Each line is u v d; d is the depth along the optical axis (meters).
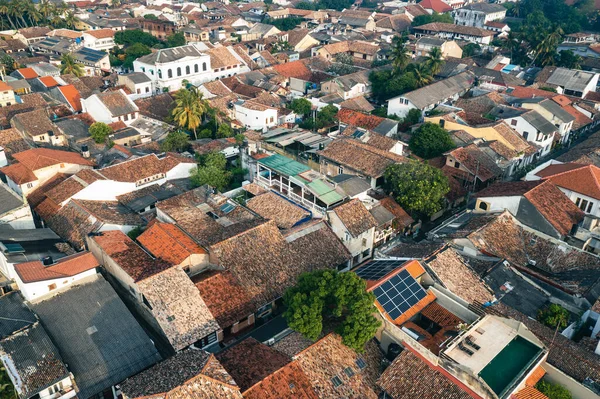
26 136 85.19
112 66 144.50
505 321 44.22
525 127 88.56
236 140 84.75
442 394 39.25
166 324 45.75
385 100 117.06
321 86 115.44
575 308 48.66
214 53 130.75
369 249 62.84
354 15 194.00
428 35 173.62
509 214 60.28
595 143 83.25
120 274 51.47
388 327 44.50
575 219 59.97
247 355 43.25
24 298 48.38
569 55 132.62
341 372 42.28
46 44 151.00
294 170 66.25
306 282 46.31
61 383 40.81
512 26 190.38
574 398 40.22
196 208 63.66
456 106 102.75
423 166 68.12
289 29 189.88
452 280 49.41
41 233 58.12
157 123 94.88
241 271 53.28
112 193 68.00
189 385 37.56
